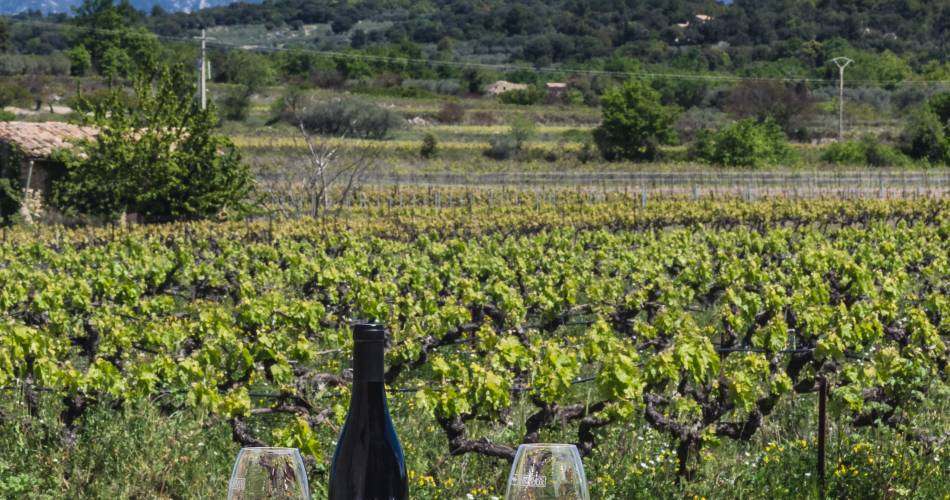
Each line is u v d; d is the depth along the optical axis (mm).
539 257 32562
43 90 159500
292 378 14797
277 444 12125
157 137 55812
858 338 17156
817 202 59906
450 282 28188
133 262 31016
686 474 12383
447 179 85438
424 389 12250
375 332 3926
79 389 13469
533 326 23781
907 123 135250
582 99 182500
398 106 161625
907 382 13508
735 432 13219
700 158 113688
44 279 25391
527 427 12742
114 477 12578
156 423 13547
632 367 12289
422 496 11234
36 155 59344
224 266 31078
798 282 26328
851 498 11508
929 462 12008
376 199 68062
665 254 32125
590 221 52469
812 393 15164
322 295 27547
